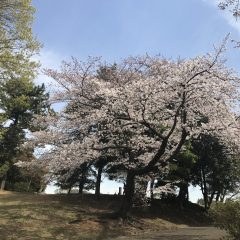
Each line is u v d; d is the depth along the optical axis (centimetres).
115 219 1764
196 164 2797
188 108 1614
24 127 3550
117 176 2373
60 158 1650
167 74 1575
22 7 1706
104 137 1845
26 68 1766
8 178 3706
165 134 1792
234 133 1631
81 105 1847
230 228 1048
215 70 1498
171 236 1529
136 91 1531
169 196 2777
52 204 2025
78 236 1463
